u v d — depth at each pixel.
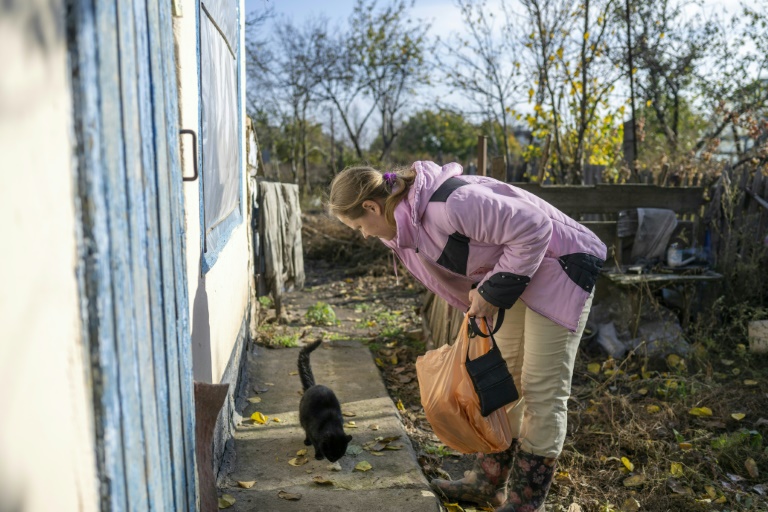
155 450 1.52
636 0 10.99
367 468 3.52
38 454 0.93
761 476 3.84
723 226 6.38
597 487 3.70
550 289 2.79
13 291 0.86
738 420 4.51
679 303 6.01
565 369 2.87
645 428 4.23
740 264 6.15
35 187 0.93
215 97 3.71
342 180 2.89
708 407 4.68
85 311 1.11
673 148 11.24
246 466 3.59
